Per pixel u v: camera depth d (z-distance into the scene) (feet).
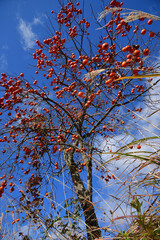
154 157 3.95
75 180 14.75
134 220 4.07
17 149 14.20
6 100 13.69
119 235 4.04
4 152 14.42
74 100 18.03
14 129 14.30
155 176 3.70
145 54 7.52
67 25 16.35
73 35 15.79
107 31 14.44
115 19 13.88
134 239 3.52
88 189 13.20
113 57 11.96
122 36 14.67
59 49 16.30
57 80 17.19
